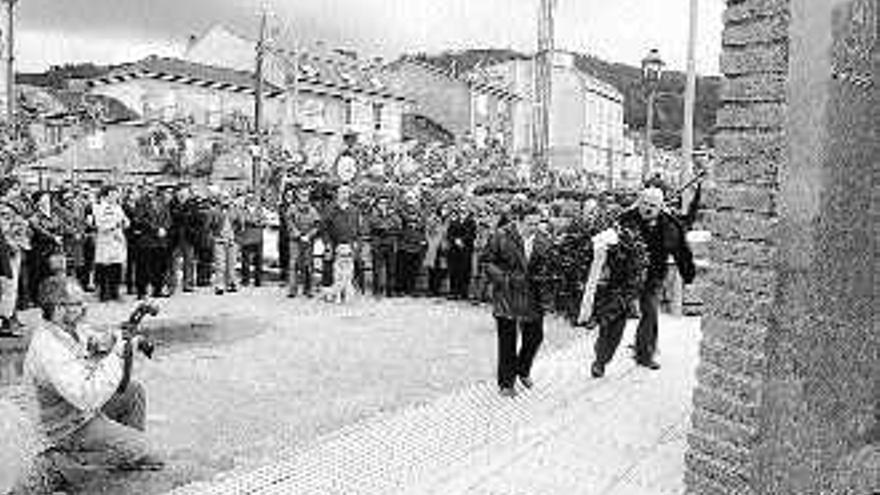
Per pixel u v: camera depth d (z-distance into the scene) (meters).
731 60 6.60
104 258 19.52
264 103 64.50
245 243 23.03
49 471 7.80
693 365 14.23
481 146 65.50
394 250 22.23
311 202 22.19
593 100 89.12
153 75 62.72
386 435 10.03
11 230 15.56
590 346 15.98
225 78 65.00
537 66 42.94
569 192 24.23
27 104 53.44
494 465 8.97
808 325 5.41
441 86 80.31
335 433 10.09
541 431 10.27
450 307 20.73
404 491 8.15
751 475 6.07
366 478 8.52
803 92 5.41
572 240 18.36
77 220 20.06
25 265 17.64
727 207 6.64
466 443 9.76
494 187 27.09
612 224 13.99
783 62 6.11
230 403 11.42
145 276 20.28
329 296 21.12
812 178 5.36
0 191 16.80
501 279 11.95
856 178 5.53
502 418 10.88
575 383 12.89
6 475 7.32
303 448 9.48
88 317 17.36
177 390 12.05
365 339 16.30
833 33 5.24
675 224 13.33
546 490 8.21
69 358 7.91
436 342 16.14
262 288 23.25
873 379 5.84
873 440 5.84
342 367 13.80
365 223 22.33
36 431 7.85
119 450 8.24
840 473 5.58
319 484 8.32
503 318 11.95
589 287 14.01
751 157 6.39
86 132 46.38
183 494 7.88
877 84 5.56
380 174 34.38
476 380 13.04
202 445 9.51
